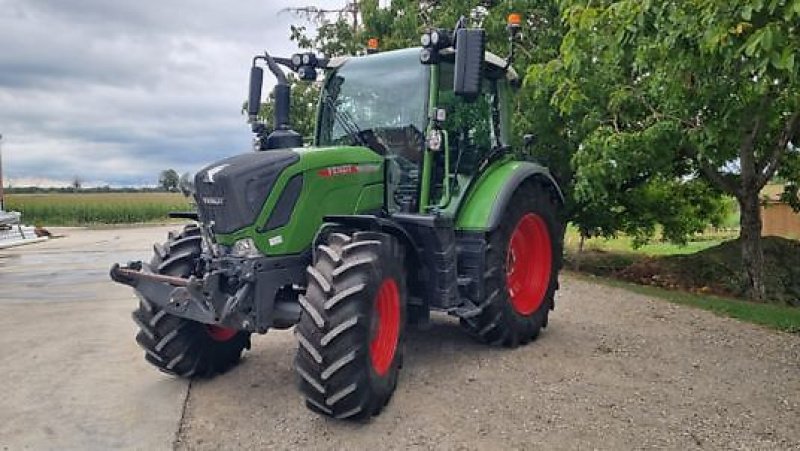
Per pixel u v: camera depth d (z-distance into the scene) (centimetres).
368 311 403
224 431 412
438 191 552
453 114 572
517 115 1185
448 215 525
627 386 485
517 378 500
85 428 417
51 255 1594
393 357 441
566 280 1016
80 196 5628
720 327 679
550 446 385
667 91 754
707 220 1509
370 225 459
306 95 1453
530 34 1254
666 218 1440
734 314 748
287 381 502
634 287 973
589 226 1431
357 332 396
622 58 693
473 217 543
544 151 1241
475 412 434
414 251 493
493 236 556
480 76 466
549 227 636
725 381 502
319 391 397
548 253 635
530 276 622
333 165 472
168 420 429
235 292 425
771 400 462
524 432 404
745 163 1071
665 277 1258
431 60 509
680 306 793
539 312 611
